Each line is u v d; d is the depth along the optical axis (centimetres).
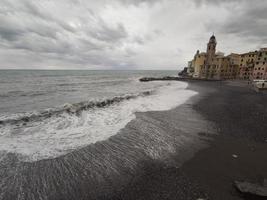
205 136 1203
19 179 717
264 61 5897
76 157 899
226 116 1695
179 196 636
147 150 995
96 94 3164
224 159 901
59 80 6700
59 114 1611
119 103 2228
